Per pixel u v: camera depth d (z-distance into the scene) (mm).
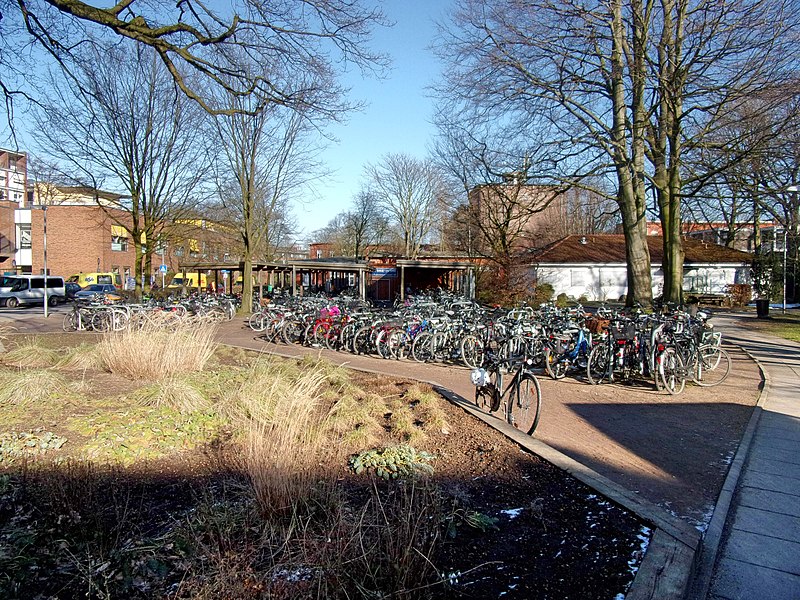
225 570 2750
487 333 11344
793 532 4055
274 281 42906
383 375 9445
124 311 16234
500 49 15484
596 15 14867
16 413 5387
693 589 3186
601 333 10039
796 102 12633
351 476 4246
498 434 5551
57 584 2748
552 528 3473
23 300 31484
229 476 4199
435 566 2842
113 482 3836
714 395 8875
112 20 7332
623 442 6152
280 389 6051
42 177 19156
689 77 14141
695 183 18156
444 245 46625
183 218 23297
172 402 5820
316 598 2602
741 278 38688
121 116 17547
